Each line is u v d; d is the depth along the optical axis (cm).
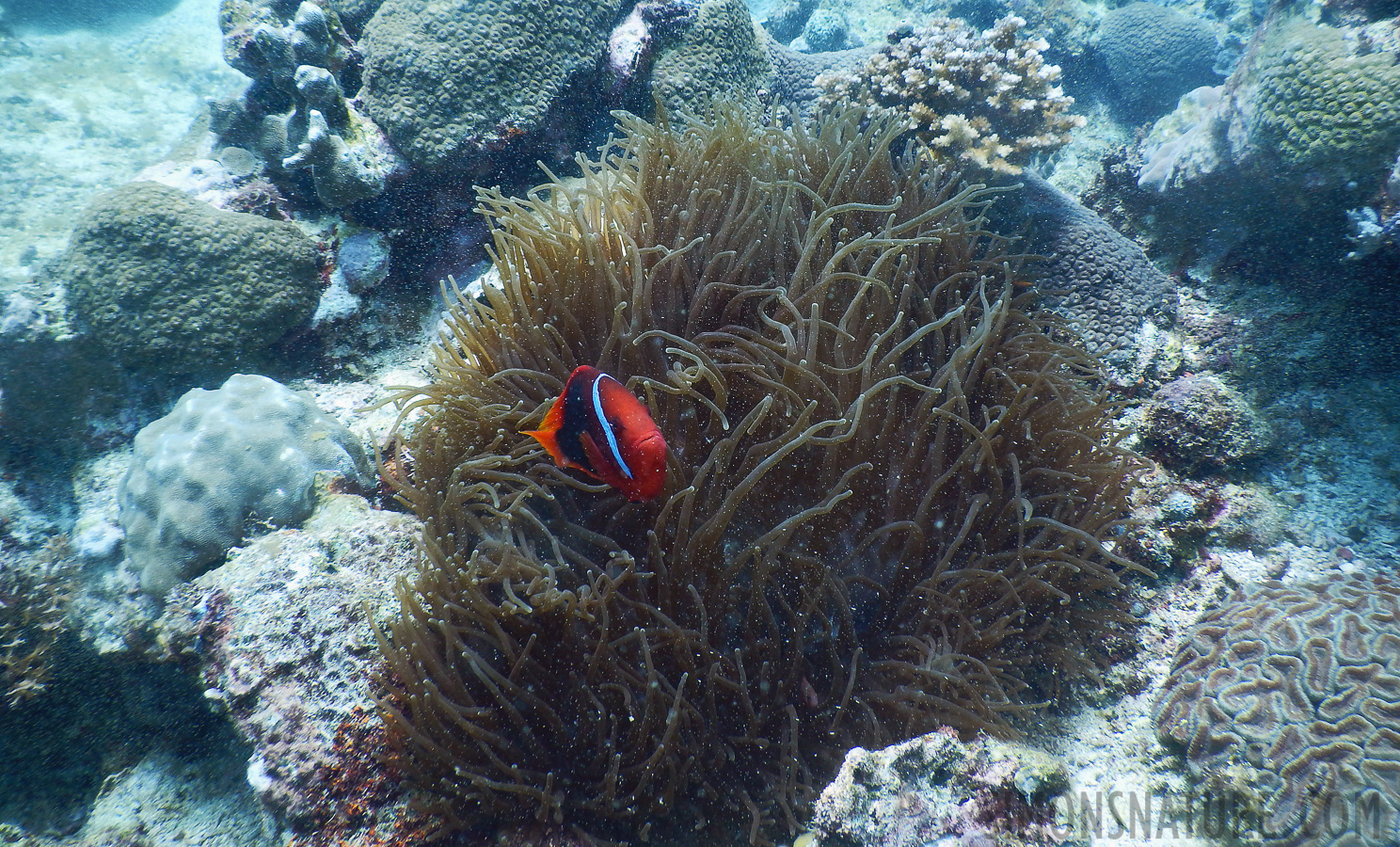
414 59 140
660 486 101
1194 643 115
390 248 145
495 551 113
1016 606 117
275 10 153
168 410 141
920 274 127
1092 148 191
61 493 137
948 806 103
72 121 249
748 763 112
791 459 117
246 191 144
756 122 136
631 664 111
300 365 142
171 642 123
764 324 121
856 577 116
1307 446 130
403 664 110
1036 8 229
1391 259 130
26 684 129
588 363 122
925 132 147
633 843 110
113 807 131
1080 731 116
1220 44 216
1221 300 142
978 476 119
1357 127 128
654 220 128
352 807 110
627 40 150
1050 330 136
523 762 111
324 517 123
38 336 135
